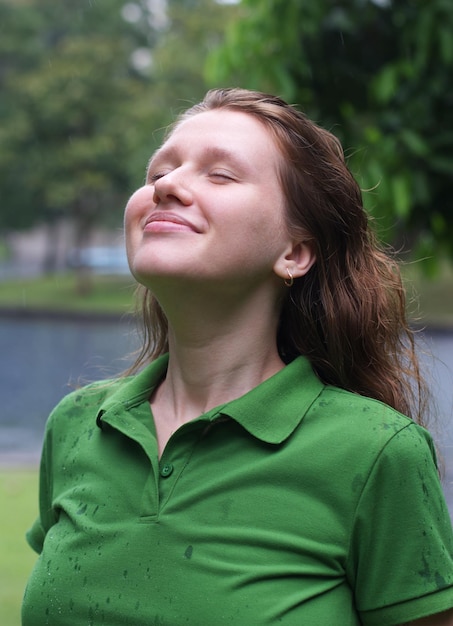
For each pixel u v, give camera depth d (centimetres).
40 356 1619
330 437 147
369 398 156
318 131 165
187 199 149
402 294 178
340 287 166
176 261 146
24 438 885
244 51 383
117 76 3019
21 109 2956
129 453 155
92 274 3831
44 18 3562
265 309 159
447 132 354
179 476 147
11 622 371
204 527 142
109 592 143
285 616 138
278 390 151
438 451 184
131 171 2625
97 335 2028
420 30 345
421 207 363
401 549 144
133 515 147
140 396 162
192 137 157
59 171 2966
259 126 158
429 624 147
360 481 144
